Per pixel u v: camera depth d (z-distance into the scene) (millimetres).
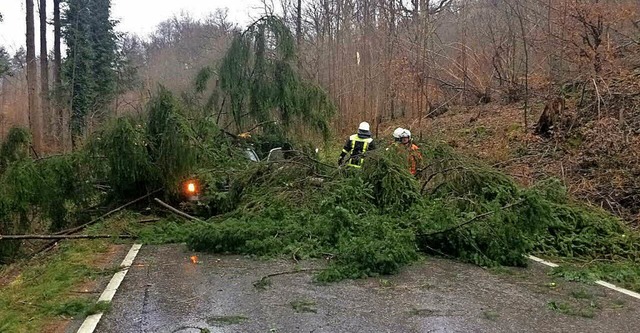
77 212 9953
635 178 10750
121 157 9562
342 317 5066
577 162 12148
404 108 24406
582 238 8062
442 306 5453
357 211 8336
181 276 6465
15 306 5398
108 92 34375
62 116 30062
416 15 23453
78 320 4949
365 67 24516
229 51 13367
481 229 7297
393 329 4766
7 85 40031
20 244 9398
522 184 11711
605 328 4914
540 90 17672
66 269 6715
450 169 8938
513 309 5406
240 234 7613
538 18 18750
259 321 4926
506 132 15797
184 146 9641
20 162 9375
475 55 21875
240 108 13422
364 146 10219
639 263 7418
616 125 12406
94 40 34656
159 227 8844
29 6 25109
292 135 13625
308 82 13914
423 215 7883
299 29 28375
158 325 4797
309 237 7852
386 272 6688
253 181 9648
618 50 15734
